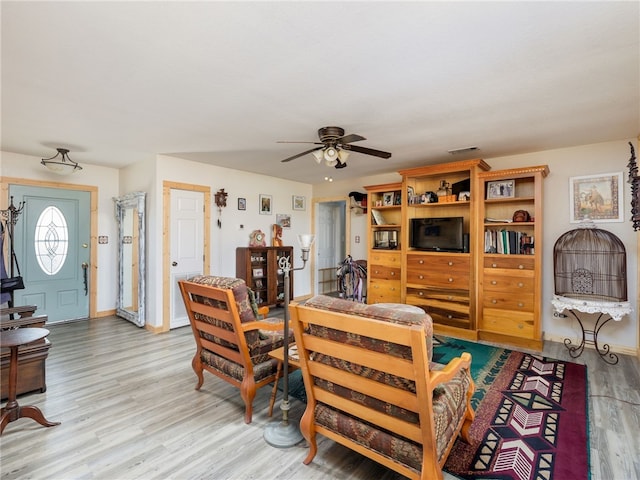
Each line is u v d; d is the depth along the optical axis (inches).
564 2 57.8
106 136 137.8
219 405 97.5
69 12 59.9
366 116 114.3
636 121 118.4
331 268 292.0
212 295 89.2
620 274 140.9
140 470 70.1
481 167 161.2
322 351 63.7
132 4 57.9
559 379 114.3
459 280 162.6
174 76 85.7
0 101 101.6
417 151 161.6
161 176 170.2
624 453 75.2
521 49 72.9
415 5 58.4
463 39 69.1
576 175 151.6
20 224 171.8
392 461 59.4
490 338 156.9
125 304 196.4
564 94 96.3
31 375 102.5
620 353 140.2
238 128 127.0
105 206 201.5
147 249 174.7
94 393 104.0
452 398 65.1
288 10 59.7
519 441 79.7
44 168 178.5
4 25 63.8
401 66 80.6
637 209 117.4
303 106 105.6
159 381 113.0
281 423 84.9
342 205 301.7
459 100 100.7
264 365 92.3
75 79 87.2
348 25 64.2
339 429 66.4
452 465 71.6
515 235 153.3
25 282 174.2
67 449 76.7
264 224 228.2
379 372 57.0
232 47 72.2
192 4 58.0
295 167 201.8
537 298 144.9
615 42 69.9
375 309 56.9
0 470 69.5
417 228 181.2
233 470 70.4
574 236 150.6
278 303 231.3
